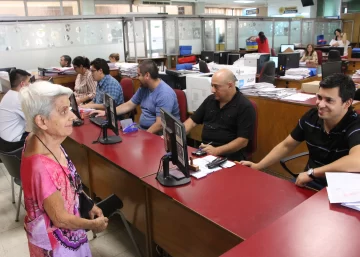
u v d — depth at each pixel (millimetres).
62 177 1254
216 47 7691
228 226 1269
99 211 1539
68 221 1224
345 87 1678
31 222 1230
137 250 2082
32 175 1178
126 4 10164
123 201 2100
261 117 3205
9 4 8422
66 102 1225
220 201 1460
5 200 3055
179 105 3232
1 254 2283
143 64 2934
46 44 5188
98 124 2854
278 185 1599
